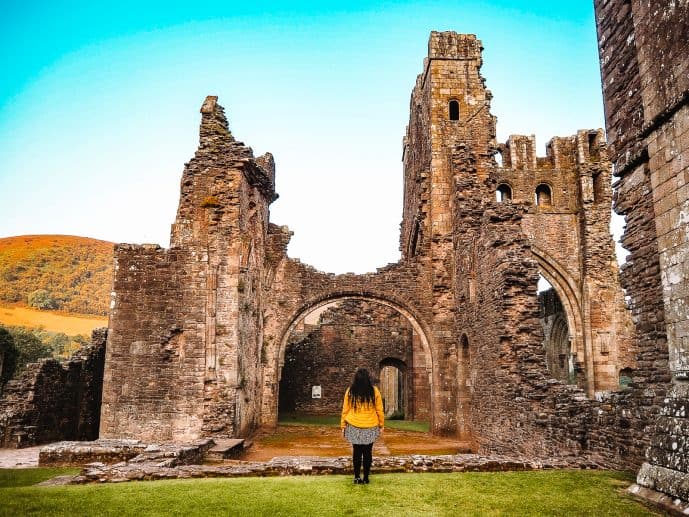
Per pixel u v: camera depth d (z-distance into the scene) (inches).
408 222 1444.4
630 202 442.0
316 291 1147.9
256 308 1029.2
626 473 408.5
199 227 901.2
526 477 391.2
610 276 1503.4
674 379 371.2
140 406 856.9
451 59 1210.0
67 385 935.0
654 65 399.5
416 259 1149.7
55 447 580.1
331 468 430.9
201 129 936.3
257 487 358.6
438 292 1111.0
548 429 561.6
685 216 369.1
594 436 473.7
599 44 489.1
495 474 403.2
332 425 1211.9
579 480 382.0
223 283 884.6
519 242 741.9
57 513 297.1
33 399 833.5
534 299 717.9
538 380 613.6
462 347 1031.6
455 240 1073.5
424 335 1120.2
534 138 1603.1
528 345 689.6
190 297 882.1
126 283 890.1
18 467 579.2
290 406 1464.1
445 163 1160.2
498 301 740.7
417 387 1332.4
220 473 423.5
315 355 1493.6
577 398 510.3
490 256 784.3
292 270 1152.8
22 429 812.6
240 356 888.9
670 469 331.0
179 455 534.0
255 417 1027.9
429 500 326.6
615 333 1477.6
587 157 1560.0
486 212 815.1
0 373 1151.0
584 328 1486.2
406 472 422.9
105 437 850.8
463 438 997.2
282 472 427.8
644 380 414.3
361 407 375.9
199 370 860.0
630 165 439.8
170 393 857.5
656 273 407.8
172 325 874.8
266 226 1131.9
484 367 812.6
